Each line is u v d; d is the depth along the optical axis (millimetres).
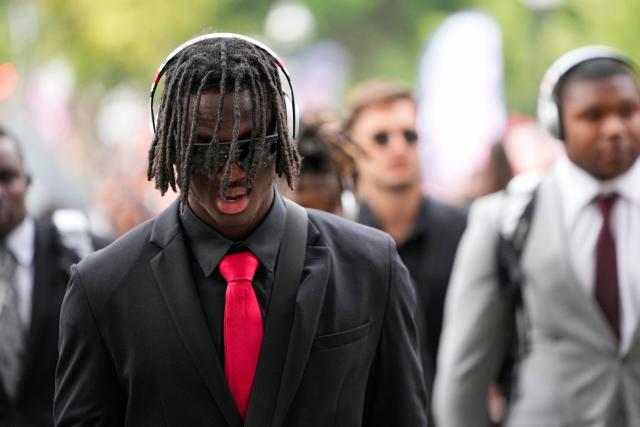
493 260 6934
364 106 8758
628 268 6711
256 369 4285
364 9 44375
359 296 4469
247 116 4129
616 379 6602
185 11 28812
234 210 4203
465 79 23875
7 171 7551
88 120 31234
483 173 11719
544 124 7160
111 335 4340
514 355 6957
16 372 7367
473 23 24281
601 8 31875
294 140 4410
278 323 4328
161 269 4348
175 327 4293
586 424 6633
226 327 4309
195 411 4281
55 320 7414
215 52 4172
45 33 27000
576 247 6785
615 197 6832
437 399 7184
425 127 23656
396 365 4559
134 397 4328
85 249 7562
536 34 31156
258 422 4258
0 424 7328
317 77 45375
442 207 8664
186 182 4156
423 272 8414
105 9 27109
